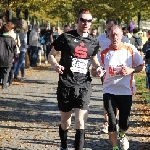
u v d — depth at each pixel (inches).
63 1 1055.0
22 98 496.7
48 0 1006.4
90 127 347.3
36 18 1923.0
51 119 379.2
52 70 860.6
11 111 412.2
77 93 240.1
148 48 445.1
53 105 457.1
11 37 515.8
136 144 296.0
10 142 291.4
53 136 313.3
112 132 253.4
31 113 405.1
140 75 789.2
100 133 327.0
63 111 247.0
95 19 1900.8
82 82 242.1
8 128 336.5
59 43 243.1
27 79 689.6
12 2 906.7
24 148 277.1
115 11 1462.8
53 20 2156.7
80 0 1723.7
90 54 244.8
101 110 433.4
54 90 580.4
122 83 254.7
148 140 308.2
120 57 256.1
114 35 254.4
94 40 246.2
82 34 244.5
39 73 796.0
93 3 1670.8
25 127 341.7
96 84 667.4
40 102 473.7
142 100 510.6
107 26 295.0
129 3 1237.7
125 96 255.1
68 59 242.1
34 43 857.5
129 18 1439.5
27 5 928.3
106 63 256.4
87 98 240.8
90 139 307.6
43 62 1030.4
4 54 517.7
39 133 321.7
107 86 257.0
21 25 666.8
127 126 257.9
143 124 365.4
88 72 245.3
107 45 291.0
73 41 242.2
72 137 311.6
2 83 556.7
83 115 239.0
